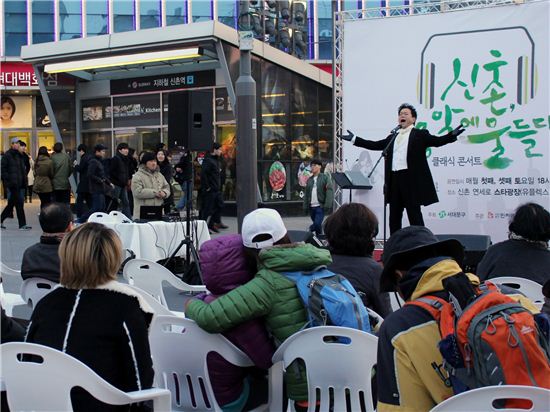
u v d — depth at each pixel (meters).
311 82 17.48
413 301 2.08
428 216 9.13
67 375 2.40
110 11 23.50
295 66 16.77
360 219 3.55
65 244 2.65
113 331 2.57
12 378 2.49
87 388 2.39
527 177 8.65
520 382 1.84
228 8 23.62
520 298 2.31
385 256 2.23
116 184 12.55
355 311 2.94
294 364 2.94
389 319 2.08
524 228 3.94
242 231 3.13
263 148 16.14
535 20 8.50
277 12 20.59
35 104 21.36
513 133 8.68
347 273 3.50
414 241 2.16
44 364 2.42
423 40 9.05
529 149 8.62
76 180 16.94
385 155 7.94
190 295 7.38
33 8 22.95
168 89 16.59
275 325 3.01
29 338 2.65
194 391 3.10
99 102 17.77
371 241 3.62
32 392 2.47
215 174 12.99
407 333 2.02
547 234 3.92
